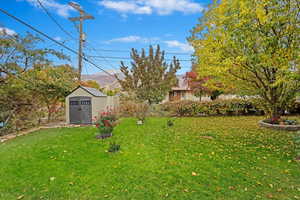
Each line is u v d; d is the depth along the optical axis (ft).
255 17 16.14
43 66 30.71
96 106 30.40
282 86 22.09
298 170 10.88
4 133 24.50
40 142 17.76
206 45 19.25
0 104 25.68
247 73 21.43
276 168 11.19
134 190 8.80
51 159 12.90
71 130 24.29
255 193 8.44
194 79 52.13
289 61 16.96
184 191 8.65
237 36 16.72
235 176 10.11
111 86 81.25
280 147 15.58
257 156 13.34
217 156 13.34
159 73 46.52
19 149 15.53
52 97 33.17
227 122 30.37
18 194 8.65
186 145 16.31
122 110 38.42
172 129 24.16
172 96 72.43
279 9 16.62
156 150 14.82
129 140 18.20
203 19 23.29
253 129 23.97
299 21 16.99
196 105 39.70
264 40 16.89
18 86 26.27
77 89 30.01
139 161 12.38
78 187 9.15
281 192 8.52
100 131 19.26
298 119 31.78
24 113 28.35
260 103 27.30
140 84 48.91
